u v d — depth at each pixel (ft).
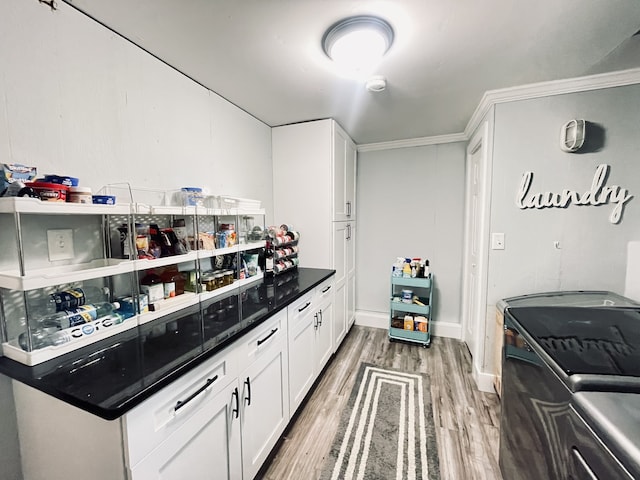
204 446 3.16
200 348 3.14
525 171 6.03
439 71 5.08
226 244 5.32
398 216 10.17
